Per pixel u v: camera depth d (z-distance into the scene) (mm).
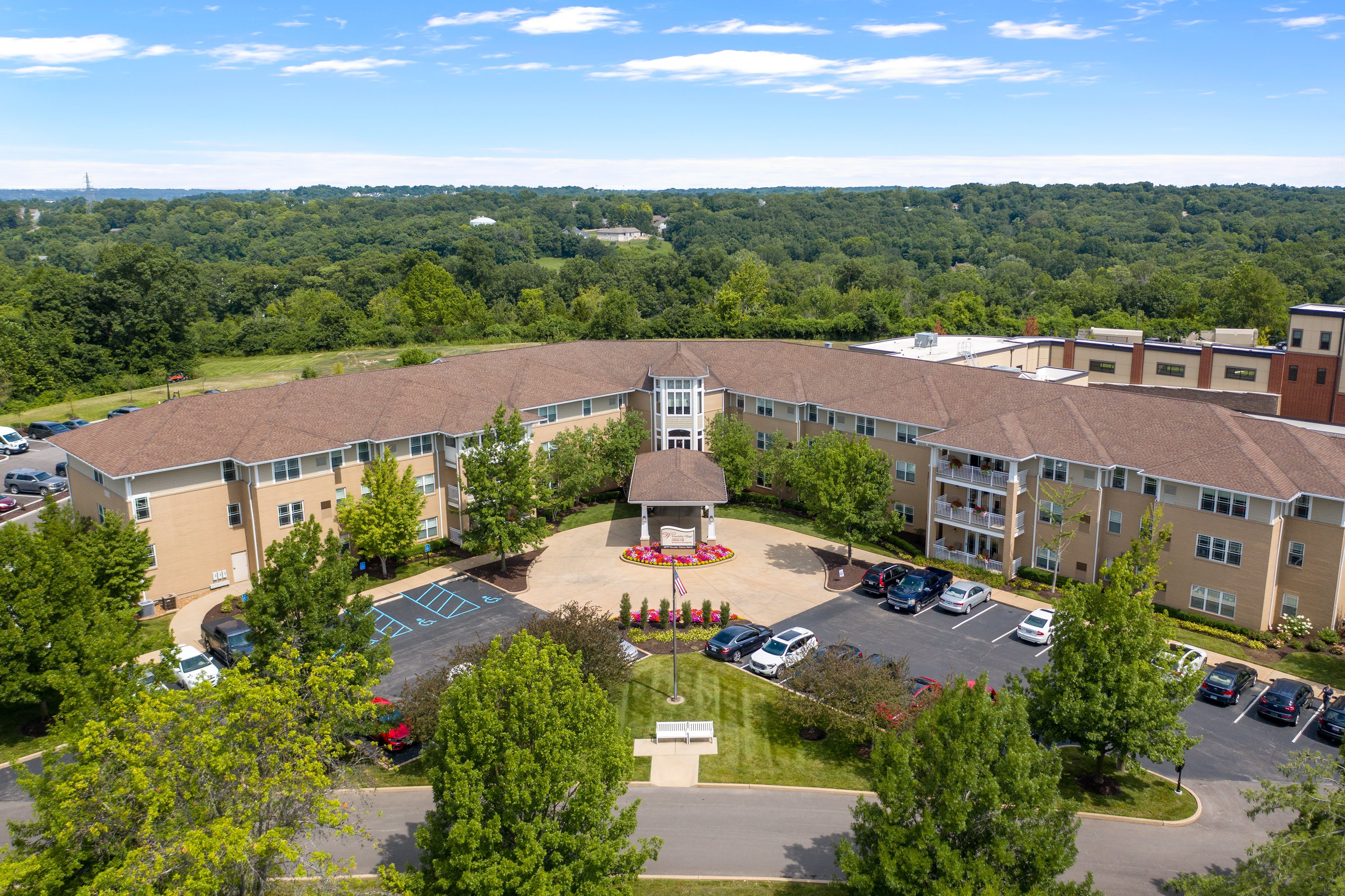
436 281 143250
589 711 23109
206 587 48500
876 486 51281
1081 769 33500
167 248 130500
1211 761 33938
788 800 31047
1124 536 47594
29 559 34156
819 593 49031
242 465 47656
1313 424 53125
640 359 68562
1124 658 30234
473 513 50156
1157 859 28094
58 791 19094
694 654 42219
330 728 24766
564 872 20938
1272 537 42438
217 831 18094
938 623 45031
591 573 51781
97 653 28219
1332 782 29844
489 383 60438
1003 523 50219
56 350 102562
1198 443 46062
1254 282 121938
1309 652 42094
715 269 163250
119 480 45688
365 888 25047
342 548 36156
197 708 21484
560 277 175250
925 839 21047
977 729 21312
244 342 124438
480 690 22375
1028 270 190500
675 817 29984
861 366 62812
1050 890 20719
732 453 61281
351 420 52375
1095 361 78312
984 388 56469
